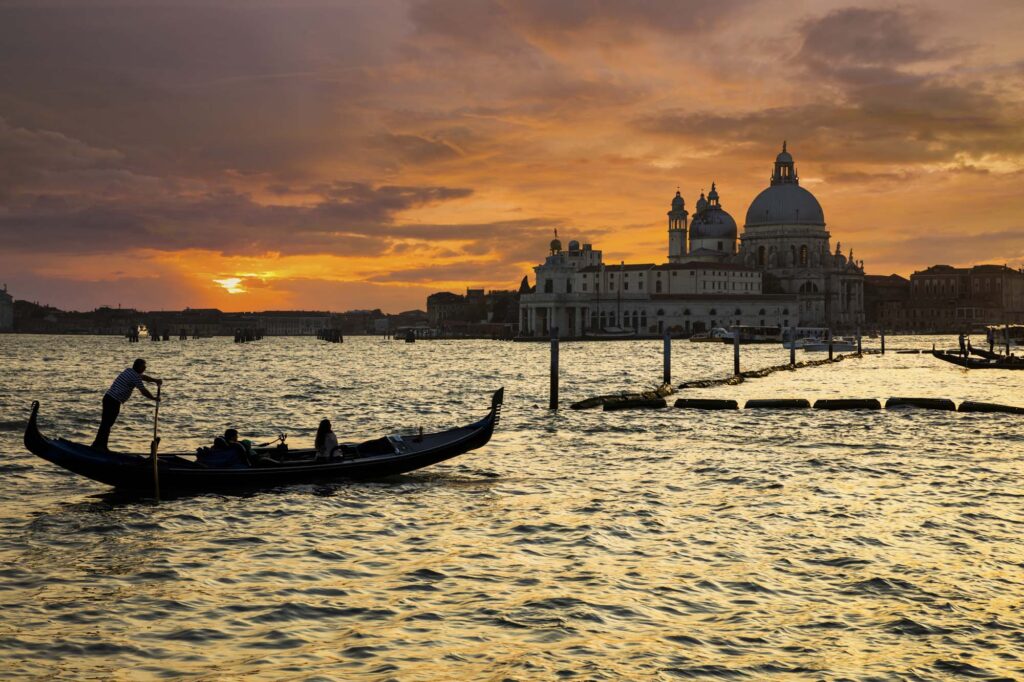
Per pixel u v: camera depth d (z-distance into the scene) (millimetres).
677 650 16719
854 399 59969
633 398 61469
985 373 108500
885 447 43031
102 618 18359
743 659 16328
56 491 31188
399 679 15375
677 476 34969
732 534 24969
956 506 28594
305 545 24125
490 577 21125
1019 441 44906
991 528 25594
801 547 23547
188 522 26766
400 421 58531
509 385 92875
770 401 60281
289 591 20109
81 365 147500
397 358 179000
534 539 24578
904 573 21219
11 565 22141
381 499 30172
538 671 15742
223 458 31672
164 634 17516
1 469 35062
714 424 52344
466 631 17672
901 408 59062
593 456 40219
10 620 18219
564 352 198125
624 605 19125
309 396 78375
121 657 16375
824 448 42812
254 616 18516
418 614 18609
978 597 19578
